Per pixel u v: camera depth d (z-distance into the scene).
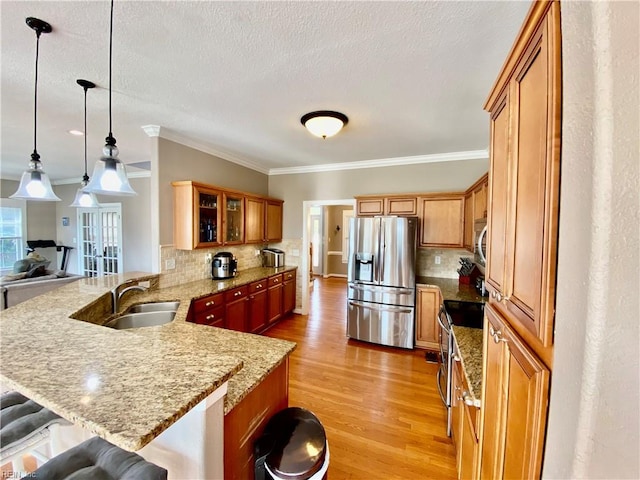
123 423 0.69
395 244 3.62
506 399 0.84
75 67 1.84
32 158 2.05
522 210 0.77
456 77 1.93
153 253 3.07
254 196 4.18
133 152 3.97
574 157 0.50
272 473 1.04
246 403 1.18
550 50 0.59
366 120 2.68
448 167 3.90
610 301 0.44
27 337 1.23
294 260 4.99
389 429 2.14
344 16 1.38
